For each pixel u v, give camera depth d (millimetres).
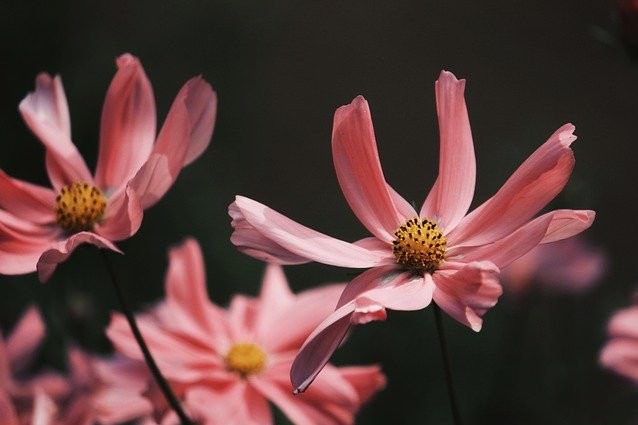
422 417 822
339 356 856
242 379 634
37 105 596
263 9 1541
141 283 1104
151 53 1466
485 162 1231
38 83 598
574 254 776
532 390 771
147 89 590
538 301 774
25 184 588
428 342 857
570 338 772
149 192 554
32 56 1344
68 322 687
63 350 682
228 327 649
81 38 1367
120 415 615
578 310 775
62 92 599
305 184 1687
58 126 596
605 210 1619
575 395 766
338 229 1606
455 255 549
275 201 1645
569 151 529
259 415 625
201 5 1482
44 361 682
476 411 791
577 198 717
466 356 847
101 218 585
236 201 534
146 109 590
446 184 559
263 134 1646
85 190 585
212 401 610
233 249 1078
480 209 554
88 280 1001
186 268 653
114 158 590
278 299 661
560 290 772
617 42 660
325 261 540
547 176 535
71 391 618
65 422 611
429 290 534
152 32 1476
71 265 1003
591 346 771
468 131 559
